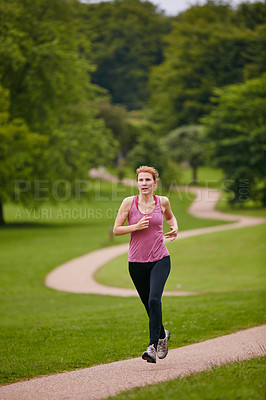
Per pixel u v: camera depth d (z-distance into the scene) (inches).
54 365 375.2
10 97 2247.8
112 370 332.8
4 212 2906.0
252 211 2847.0
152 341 317.7
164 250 334.0
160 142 4101.9
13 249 1752.0
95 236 2060.8
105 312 713.0
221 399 229.8
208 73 5477.4
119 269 1348.4
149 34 7258.9
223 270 1327.5
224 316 583.2
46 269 1387.8
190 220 2477.9
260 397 230.4
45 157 2233.0
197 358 356.5
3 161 1939.0
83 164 2443.4
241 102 3203.7
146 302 347.6
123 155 4933.6
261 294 824.9
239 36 5398.6
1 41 2114.9
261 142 3021.7
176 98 5644.7
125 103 6786.4
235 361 314.3
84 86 2564.0
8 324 658.2
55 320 658.8
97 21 7086.6
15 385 311.6
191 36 5738.2
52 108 2394.2
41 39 2338.8
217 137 3206.2
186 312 638.5
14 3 2219.5
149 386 265.0
